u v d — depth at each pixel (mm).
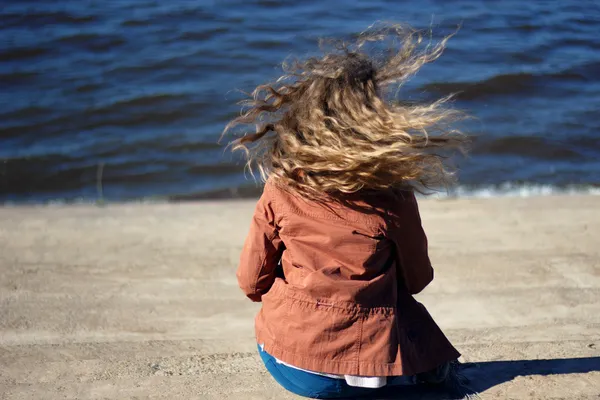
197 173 8430
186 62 11562
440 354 2705
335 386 2625
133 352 3646
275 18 13562
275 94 2740
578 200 6840
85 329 4172
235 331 4184
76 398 2951
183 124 9648
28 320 4270
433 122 2564
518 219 6195
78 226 6133
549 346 3467
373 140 2432
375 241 2547
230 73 11203
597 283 4844
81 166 8586
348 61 2586
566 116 9852
